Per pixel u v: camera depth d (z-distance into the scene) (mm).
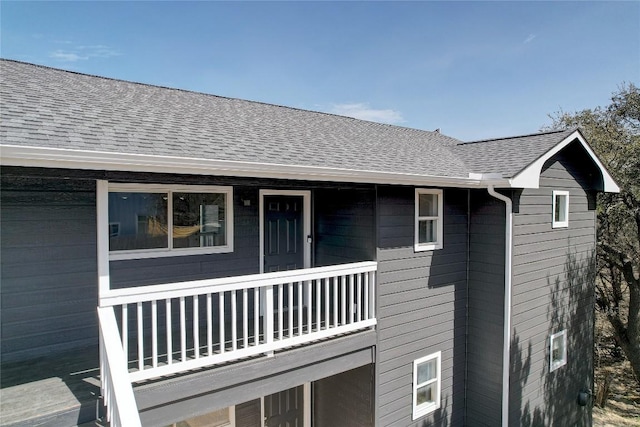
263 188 6543
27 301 4578
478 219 7160
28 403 3408
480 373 7121
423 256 6617
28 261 4582
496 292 6887
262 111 7668
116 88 6211
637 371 12023
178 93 7113
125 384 2900
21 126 3564
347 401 6480
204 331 5578
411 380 6441
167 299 3828
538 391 7434
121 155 3355
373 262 5867
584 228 8648
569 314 8234
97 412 3406
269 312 4539
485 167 7078
